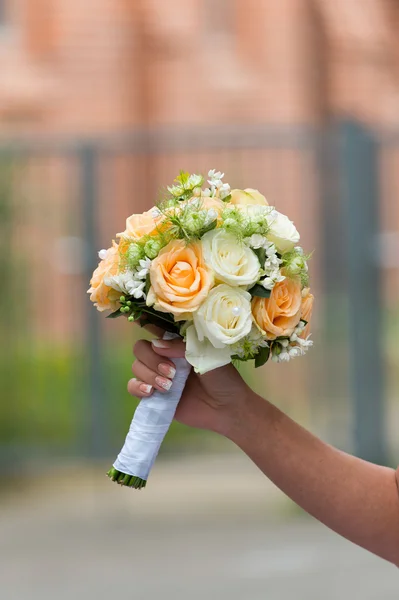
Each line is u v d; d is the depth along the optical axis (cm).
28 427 739
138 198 1007
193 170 1002
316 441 223
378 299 716
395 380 800
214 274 196
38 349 759
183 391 225
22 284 748
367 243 715
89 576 532
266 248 200
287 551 574
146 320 213
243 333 195
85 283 734
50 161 838
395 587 507
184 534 613
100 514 658
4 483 726
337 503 217
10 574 538
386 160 1016
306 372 772
